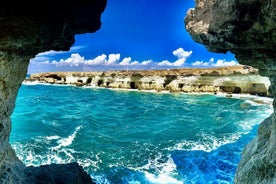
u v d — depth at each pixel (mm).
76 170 9086
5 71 6438
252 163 7891
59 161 14109
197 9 7629
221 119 25781
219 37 6844
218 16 6434
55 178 8336
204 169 13438
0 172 6980
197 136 19531
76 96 44875
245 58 7613
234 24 6027
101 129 21734
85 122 24016
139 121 25438
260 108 31359
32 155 14688
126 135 19875
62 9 6246
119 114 29312
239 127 22188
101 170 13211
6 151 7770
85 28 7281
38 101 37531
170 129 21875
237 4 5707
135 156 15227
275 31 5590
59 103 36781
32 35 5945
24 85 60469
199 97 42594
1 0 5125
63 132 20141
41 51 7238
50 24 6203
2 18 5352
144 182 12055
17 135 18422
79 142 17578
